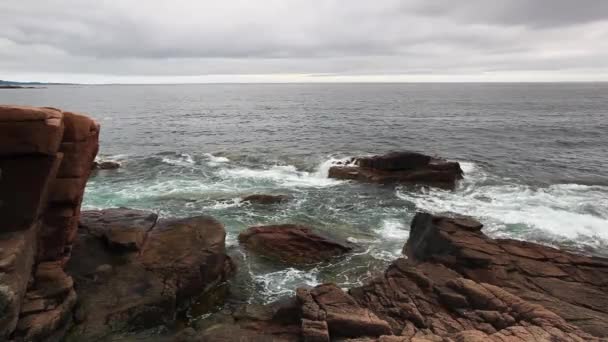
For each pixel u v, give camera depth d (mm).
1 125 9750
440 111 88188
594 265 14383
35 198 10469
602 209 22719
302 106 111250
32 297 10453
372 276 15750
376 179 28531
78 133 11836
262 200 23688
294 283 15227
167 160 36281
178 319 12766
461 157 38250
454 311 12008
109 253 13984
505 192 26484
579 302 12359
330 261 16859
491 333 10680
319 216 22016
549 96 148125
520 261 14570
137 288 12398
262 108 104438
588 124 61781
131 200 23859
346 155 39156
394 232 19984
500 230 19891
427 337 10273
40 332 9883
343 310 11609
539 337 9914
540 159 36938
